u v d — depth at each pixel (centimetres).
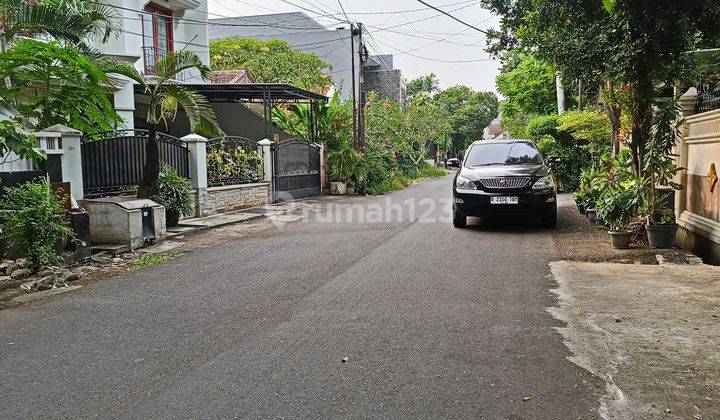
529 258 794
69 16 896
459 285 641
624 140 1042
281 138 2083
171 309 568
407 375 390
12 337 490
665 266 711
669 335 460
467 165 1157
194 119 1072
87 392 372
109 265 804
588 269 709
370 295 604
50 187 779
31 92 1027
